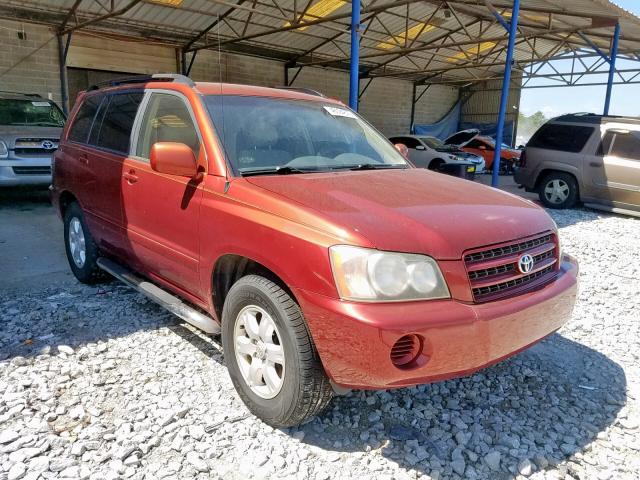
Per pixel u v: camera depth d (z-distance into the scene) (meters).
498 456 2.61
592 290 5.34
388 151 4.07
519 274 2.67
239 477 2.40
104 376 3.23
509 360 3.68
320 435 2.74
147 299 4.58
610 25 13.58
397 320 2.24
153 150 2.96
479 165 17.17
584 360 3.73
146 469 2.43
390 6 11.95
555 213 10.49
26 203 9.52
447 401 3.12
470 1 13.01
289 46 17.72
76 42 13.95
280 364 2.64
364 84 22.52
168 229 3.40
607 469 2.56
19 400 2.91
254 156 3.21
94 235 4.54
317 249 2.39
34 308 4.31
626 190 9.89
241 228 2.77
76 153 4.70
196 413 2.88
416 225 2.48
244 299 2.79
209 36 15.38
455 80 24.52
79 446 2.53
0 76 12.66
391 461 2.56
